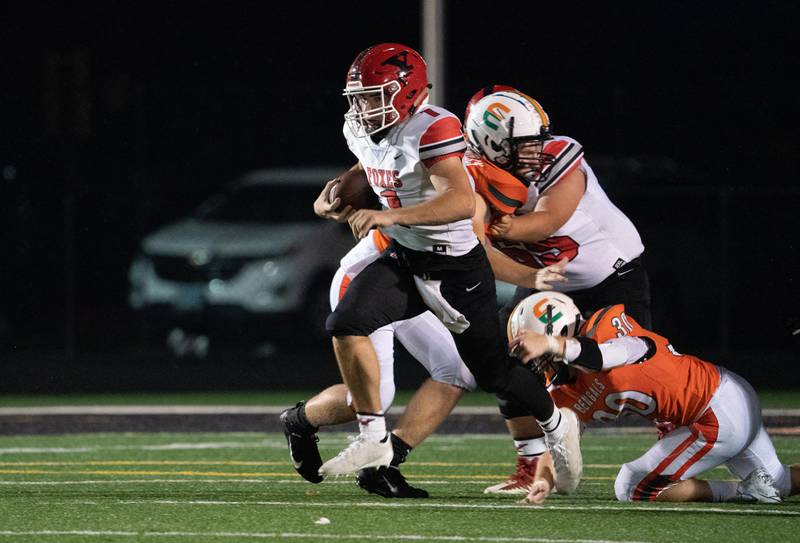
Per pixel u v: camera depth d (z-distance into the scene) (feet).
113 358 200.13
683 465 75.66
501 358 74.08
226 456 101.45
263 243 185.16
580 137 284.20
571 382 75.15
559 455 73.72
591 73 309.83
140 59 301.22
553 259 84.53
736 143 280.72
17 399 150.82
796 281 194.39
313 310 184.96
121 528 67.26
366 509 73.31
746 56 302.25
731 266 194.80
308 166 278.46
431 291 73.05
